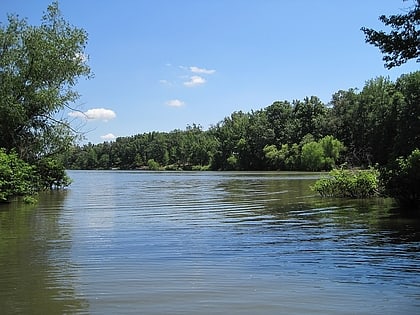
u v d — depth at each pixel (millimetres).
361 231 15039
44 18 34094
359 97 97375
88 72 35312
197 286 8688
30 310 7402
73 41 34344
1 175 27062
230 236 14383
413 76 64312
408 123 53156
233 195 32938
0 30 33094
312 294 8164
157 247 12578
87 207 24672
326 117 107000
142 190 41750
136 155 176875
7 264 10562
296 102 125000
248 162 124188
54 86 34312
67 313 7254
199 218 19250
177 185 50906
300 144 103812
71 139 35375
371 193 27516
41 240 13805
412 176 20703
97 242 13406
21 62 33062
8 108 31688
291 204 24750
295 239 13703
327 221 17609
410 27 17000
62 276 9461
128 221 18406
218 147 138375
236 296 8062
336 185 28719
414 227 15742
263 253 11672
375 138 79625
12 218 19594
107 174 111125
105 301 7824
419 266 10203
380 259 10898
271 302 7730
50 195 34906
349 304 7613
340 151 92688
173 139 172250
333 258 11039
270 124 123938
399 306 7512
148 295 8133
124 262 10703
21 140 34312
